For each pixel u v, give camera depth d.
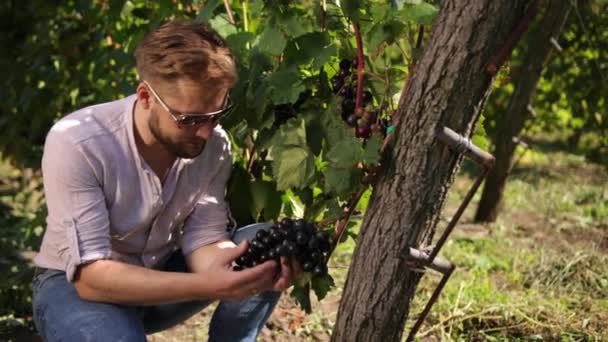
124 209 2.42
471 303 4.04
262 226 2.65
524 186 7.35
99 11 4.36
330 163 2.32
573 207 6.54
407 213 2.29
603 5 6.69
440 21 2.17
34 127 4.71
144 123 2.33
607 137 7.11
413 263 2.32
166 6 3.47
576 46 7.06
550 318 3.92
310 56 2.53
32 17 5.04
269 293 2.73
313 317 3.96
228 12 3.04
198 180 2.54
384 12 2.41
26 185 5.45
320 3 2.61
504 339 3.71
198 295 2.25
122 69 3.94
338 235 2.46
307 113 2.54
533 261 4.91
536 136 10.01
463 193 7.14
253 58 2.68
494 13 2.09
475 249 5.25
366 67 2.57
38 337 3.65
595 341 3.64
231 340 2.77
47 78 4.53
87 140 2.30
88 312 2.34
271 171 2.83
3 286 3.88
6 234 5.02
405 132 2.25
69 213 2.30
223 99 2.19
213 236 2.61
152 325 2.77
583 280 4.54
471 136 2.26
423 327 3.86
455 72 2.14
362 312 2.43
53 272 2.46
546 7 5.59
